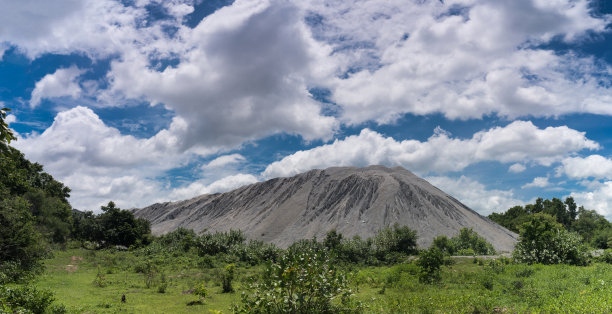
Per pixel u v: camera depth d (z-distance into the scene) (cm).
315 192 10825
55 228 5300
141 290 2430
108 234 6631
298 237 8406
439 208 8856
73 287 2452
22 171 3116
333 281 1148
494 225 9319
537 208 11125
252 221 10125
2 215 2725
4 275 2219
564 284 1767
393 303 1672
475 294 1814
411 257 4900
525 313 1394
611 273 1897
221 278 2873
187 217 14138
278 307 1119
